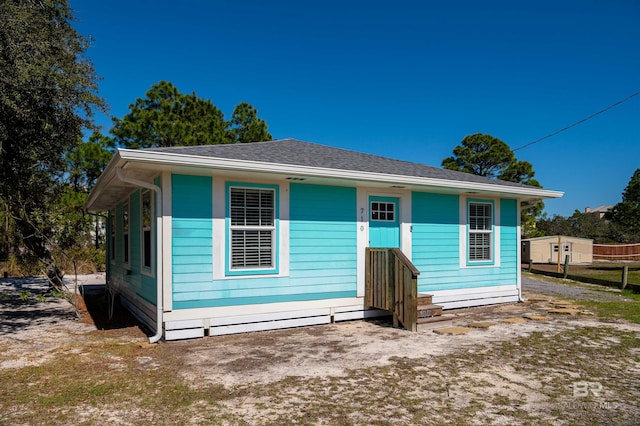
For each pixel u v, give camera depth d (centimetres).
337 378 442
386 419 337
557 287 1398
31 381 431
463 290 959
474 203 999
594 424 331
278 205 727
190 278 645
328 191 784
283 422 329
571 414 350
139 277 809
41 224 914
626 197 3234
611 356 536
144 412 349
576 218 5028
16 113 771
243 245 698
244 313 683
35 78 741
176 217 641
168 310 624
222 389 406
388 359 519
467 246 977
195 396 387
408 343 607
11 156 895
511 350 564
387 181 775
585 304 1010
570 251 3077
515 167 2945
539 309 939
